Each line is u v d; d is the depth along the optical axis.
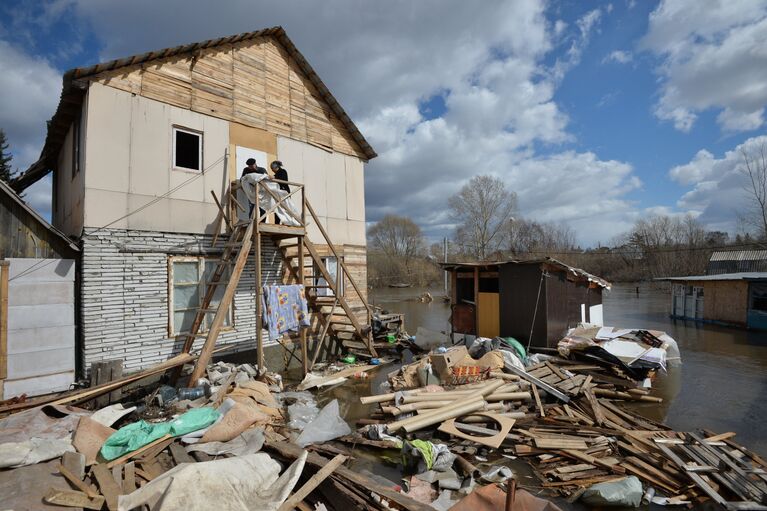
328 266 11.62
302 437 5.75
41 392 6.81
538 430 6.06
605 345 9.41
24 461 4.14
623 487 4.34
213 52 9.30
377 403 7.57
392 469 5.14
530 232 54.12
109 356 7.48
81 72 7.31
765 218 26.50
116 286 7.62
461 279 13.15
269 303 8.38
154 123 8.26
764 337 14.30
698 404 7.36
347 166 12.36
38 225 7.01
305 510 3.76
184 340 8.51
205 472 3.62
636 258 48.34
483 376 7.88
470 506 3.28
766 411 6.95
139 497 3.44
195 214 8.80
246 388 7.01
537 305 10.85
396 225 65.38
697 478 4.52
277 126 10.49
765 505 4.12
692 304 18.73
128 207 7.83
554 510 3.04
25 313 6.75
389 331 13.63
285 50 10.89
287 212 9.17
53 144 10.04
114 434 4.91
